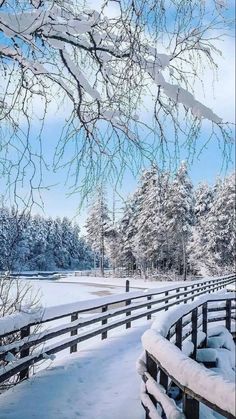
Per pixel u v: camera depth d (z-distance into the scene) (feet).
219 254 178.40
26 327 22.39
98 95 14.84
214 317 43.34
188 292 65.00
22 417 18.44
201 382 10.22
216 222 179.01
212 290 82.79
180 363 11.85
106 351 31.99
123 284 162.81
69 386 22.94
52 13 13.64
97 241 227.40
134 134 15.23
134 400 21.38
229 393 8.80
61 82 14.74
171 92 14.74
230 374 34.50
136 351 32.78
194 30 14.56
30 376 24.49
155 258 182.50
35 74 14.19
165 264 200.64
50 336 25.02
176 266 194.90
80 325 30.19
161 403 14.06
